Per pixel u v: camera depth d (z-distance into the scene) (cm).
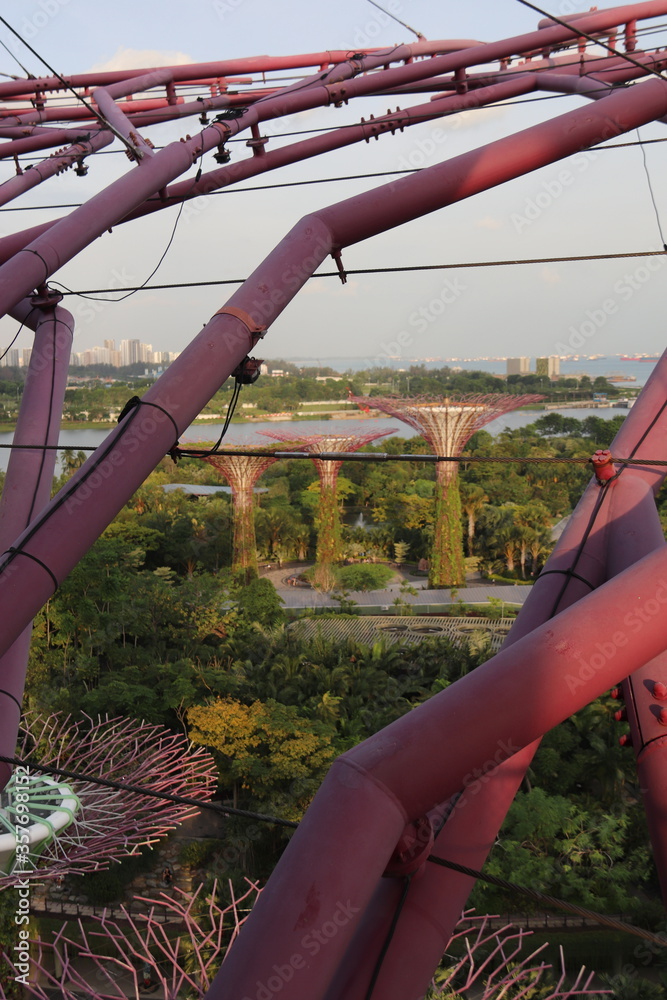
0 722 745
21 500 883
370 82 1135
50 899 2081
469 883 475
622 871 2011
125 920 1977
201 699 2856
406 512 5581
